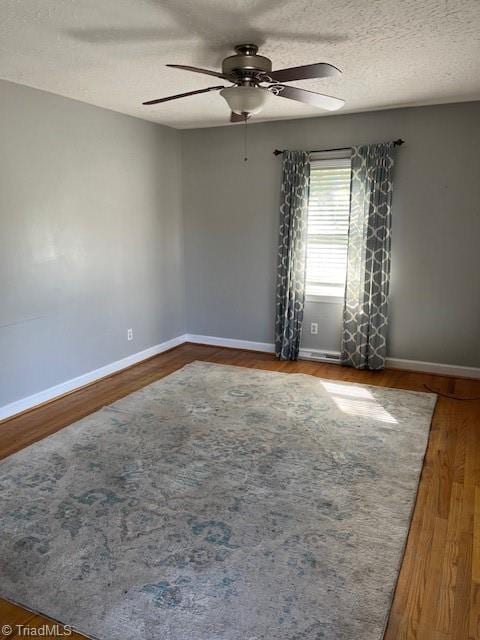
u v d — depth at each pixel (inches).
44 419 142.6
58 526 91.6
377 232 179.0
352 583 77.9
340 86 141.9
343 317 193.3
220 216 213.2
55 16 91.3
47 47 107.9
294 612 72.1
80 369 170.2
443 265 175.5
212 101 159.5
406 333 185.8
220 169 208.7
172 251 216.8
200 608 72.7
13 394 145.1
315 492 103.6
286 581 78.2
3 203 135.8
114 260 181.6
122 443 126.0
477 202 166.9
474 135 163.6
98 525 92.0
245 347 220.7
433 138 169.0
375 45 107.0
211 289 222.7
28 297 146.9
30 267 146.6
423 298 180.5
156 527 91.5
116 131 175.9
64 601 74.0
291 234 193.2
